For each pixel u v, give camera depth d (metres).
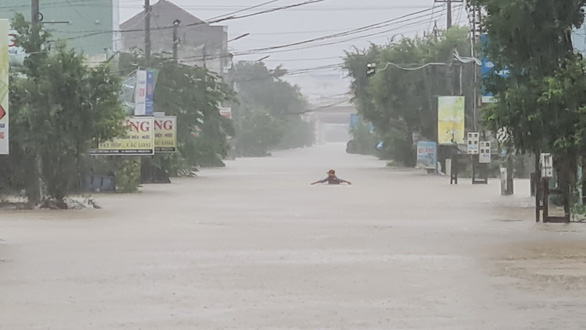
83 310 18.56
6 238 32.72
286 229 35.91
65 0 110.25
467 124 100.38
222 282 22.20
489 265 25.23
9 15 107.38
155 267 24.92
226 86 93.50
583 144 37.31
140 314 18.08
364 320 17.42
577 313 18.12
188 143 85.62
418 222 39.03
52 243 31.06
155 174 76.62
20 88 46.94
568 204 38.28
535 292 20.72
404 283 22.03
